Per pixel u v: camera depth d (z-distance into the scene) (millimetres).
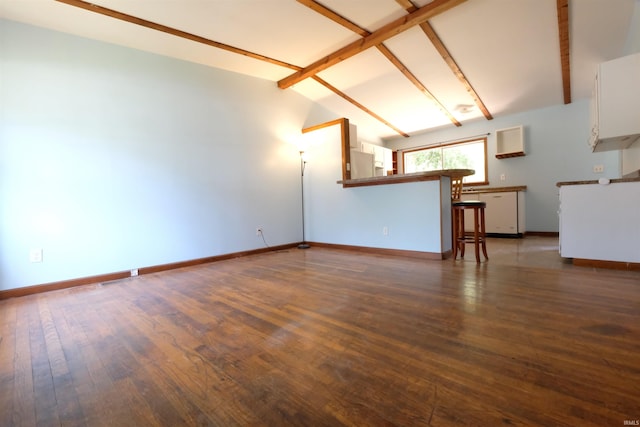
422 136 6840
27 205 2670
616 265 2840
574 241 3029
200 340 1647
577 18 3119
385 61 4090
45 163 2754
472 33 3406
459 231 3754
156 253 3438
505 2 2941
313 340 1595
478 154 6098
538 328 1625
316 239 5004
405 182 3824
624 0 2844
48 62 2775
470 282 2549
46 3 2488
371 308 2023
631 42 3170
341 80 4629
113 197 3139
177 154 3619
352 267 3316
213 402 1124
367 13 3115
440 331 1639
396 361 1355
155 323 1912
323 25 3268
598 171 4836
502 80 4406
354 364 1347
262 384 1225
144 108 3361
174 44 3352
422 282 2605
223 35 3316
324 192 4824
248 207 4344
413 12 3086
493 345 1462
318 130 4852
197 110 3805
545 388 1122
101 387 1246
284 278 2932
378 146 6398
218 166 4012
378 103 5355
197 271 3395
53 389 1241
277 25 3221
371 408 1051
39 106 2727
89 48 3006
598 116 2826
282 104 4816
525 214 5395
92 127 3012
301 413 1044
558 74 4184
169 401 1142
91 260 2998
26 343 1672
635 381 1144
